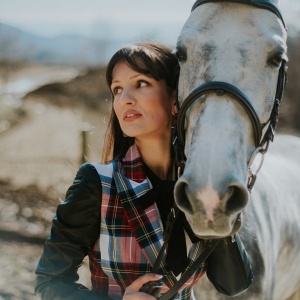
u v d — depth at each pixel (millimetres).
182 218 1737
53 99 14305
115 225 1669
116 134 1911
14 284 4387
